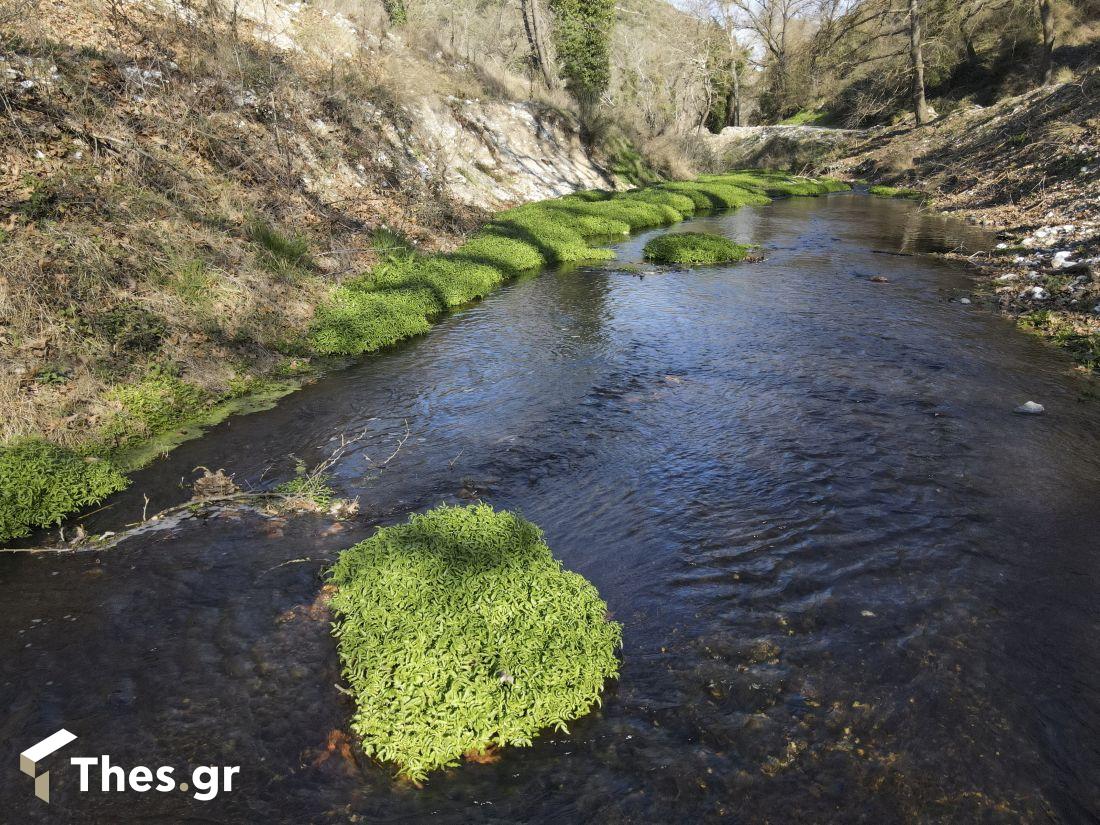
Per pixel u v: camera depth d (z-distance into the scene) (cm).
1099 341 937
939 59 3897
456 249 1595
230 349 915
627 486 643
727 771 355
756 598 485
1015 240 1614
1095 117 2125
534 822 331
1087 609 466
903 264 1533
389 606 436
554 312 1225
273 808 339
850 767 355
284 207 1293
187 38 1409
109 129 1059
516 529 518
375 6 2256
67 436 687
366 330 1037
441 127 2144
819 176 3828
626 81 4497
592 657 407
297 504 605
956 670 415
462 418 793
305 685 413
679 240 1738
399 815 336
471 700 372
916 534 552
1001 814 330
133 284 887
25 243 808
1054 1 3522
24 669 428
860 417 767
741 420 772
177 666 429
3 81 975
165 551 549
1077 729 375
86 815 334
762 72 6494
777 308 1211
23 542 564
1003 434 717
